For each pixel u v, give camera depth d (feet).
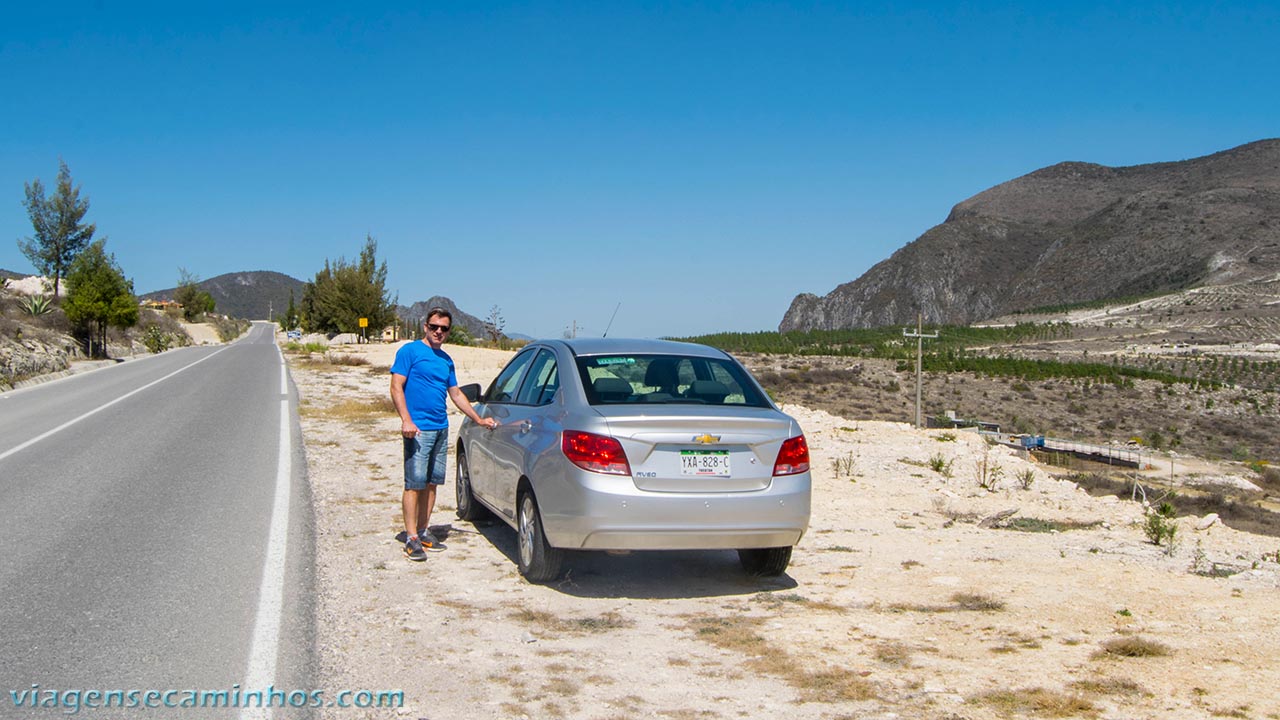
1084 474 102.53
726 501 18.52
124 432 47.34
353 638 16.26
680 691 13.94
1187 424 222.28
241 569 20.75
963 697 13.74
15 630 16.37
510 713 13.04
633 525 18.11
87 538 23.71
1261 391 265.75
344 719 12.73
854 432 53.57
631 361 21.16
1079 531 28.78
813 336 402.31
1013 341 451.12
